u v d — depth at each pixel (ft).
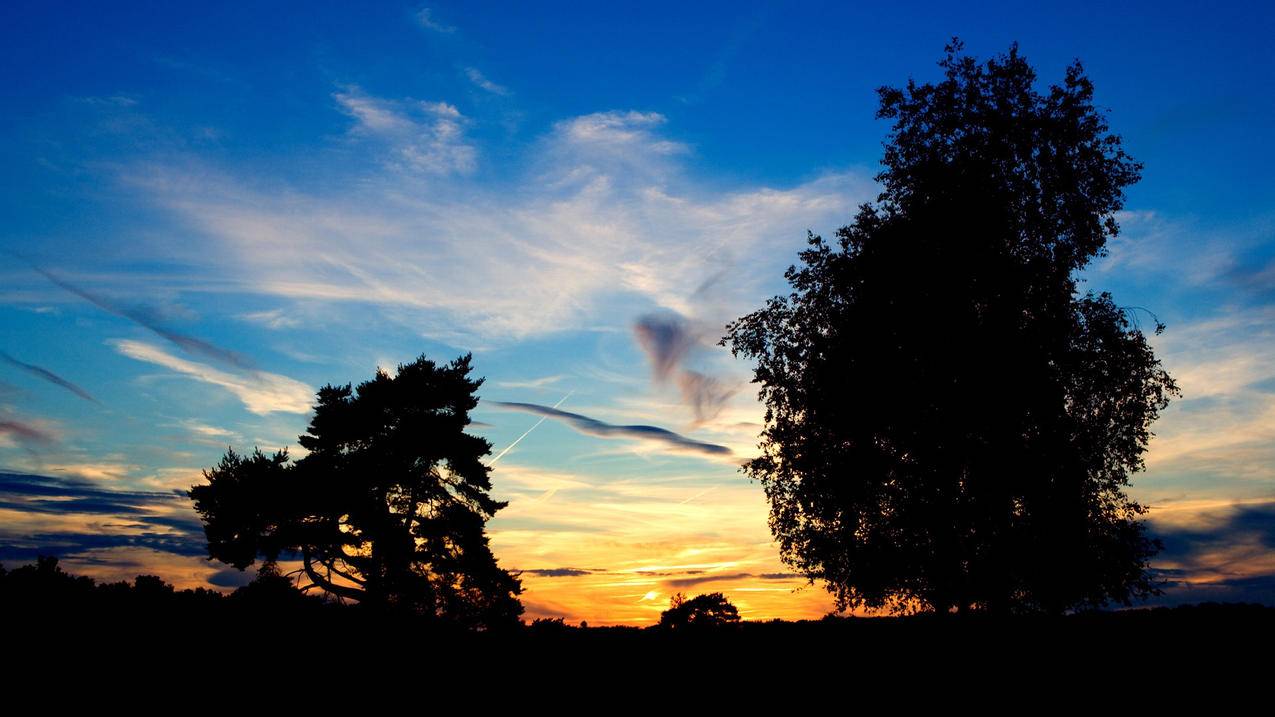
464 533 116.67
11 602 83.05
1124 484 84.58
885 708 61.98
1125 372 81.41
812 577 92.73
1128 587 82.07
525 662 81.15
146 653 73.82
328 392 116.88
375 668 76.79
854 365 85.10
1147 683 63.98
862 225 89.35
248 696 65.26
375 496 114.11
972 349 80.94
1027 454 80.59
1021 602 85.10
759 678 72.59
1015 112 85.56
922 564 83.76
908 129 89.86
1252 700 59.00
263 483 110.11
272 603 100.53
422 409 118.11
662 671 76.59
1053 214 85.40
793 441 90.84
